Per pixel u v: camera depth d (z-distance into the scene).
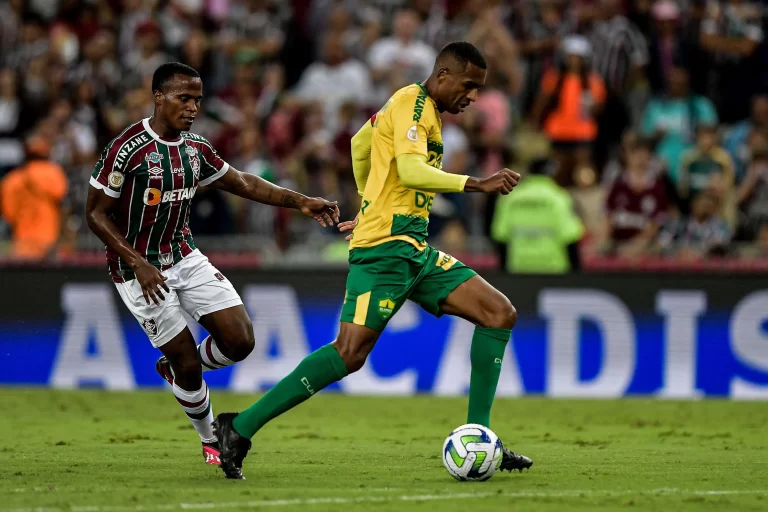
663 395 44.94
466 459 22.14
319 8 63.56
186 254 24.42
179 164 23.55
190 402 24.38
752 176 51.28
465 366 45.09
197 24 63.81
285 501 19.41
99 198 23.02
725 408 41.38
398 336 45.38
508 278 45.31
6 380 45.34
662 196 49.94
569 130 53.88
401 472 23.98
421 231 22.92
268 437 32.19
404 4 63.75
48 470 23.92
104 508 18.61
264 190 24.86
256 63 59.91
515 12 60.03
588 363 45.09
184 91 22.98
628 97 57.31
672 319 45.00
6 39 61.78
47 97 58.66
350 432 33.75
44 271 45.50
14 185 50.41
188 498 19.69
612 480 22.91
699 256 47.28
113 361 45.31
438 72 22.64
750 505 19.72
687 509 19.23
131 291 23.84
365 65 60.38
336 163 53.09
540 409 40.69
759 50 59.31
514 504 19.42
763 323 44.81
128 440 30.75
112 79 58.69
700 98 56.81
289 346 45.28
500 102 56.31
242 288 45.38
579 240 45.72
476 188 21.33
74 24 62.94
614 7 58.56
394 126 22.22
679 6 59.84
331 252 48.03
